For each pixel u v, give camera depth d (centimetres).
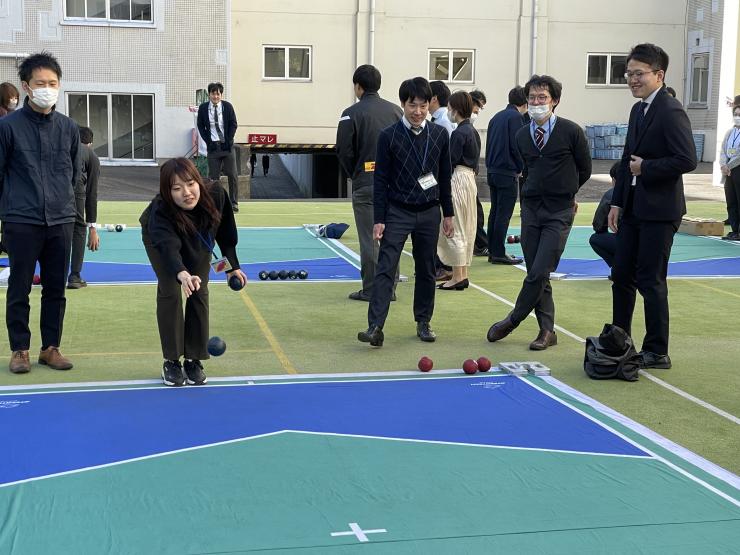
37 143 618
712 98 2894
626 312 678
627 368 642
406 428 533
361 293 909
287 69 2719
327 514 416
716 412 576
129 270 1059
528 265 724
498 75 2806
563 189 701
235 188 1669
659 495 441
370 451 496
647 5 2875
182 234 580
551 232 707
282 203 1906
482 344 741
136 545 383
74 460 477
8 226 622
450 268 1003
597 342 655
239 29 2678
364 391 605
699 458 491
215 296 918
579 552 382
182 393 595
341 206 1853
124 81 2447
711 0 2844
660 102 632
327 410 564
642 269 663
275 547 383
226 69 2491
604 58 2872
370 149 859
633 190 655
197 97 2475
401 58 2756
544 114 691
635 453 497
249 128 2719
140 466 470
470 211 943
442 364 679
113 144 2477
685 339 772
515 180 1098
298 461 480
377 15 2725
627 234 664
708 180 2442
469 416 556
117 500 428
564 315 858
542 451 498
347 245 1295
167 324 600
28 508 418
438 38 2762
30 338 704
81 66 2419
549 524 408
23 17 2366
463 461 482
